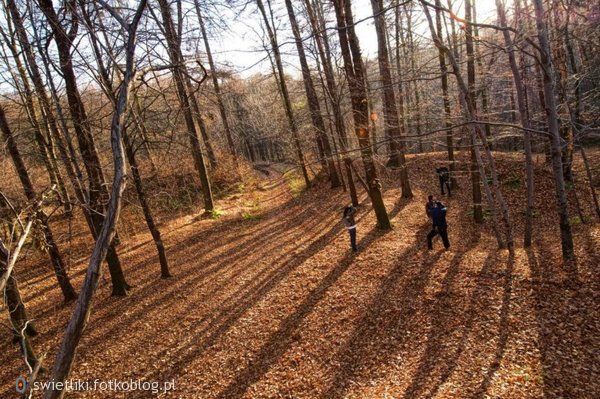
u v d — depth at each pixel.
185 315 9.73
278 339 8.25
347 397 6.29
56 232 15.74
